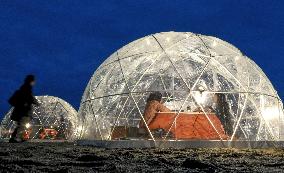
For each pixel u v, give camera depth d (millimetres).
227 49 13328
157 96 12109
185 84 12148
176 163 5430
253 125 12164
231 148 10625
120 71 12961
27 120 13672
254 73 13211
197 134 11500
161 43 13164
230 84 12375
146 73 12617
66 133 22797
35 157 6598
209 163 5145
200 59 12656
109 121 12422
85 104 13672
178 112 11586
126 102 12375
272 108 12961
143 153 8102
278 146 11891
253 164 5570
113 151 8680
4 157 6449
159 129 11516
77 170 4383
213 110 12031
